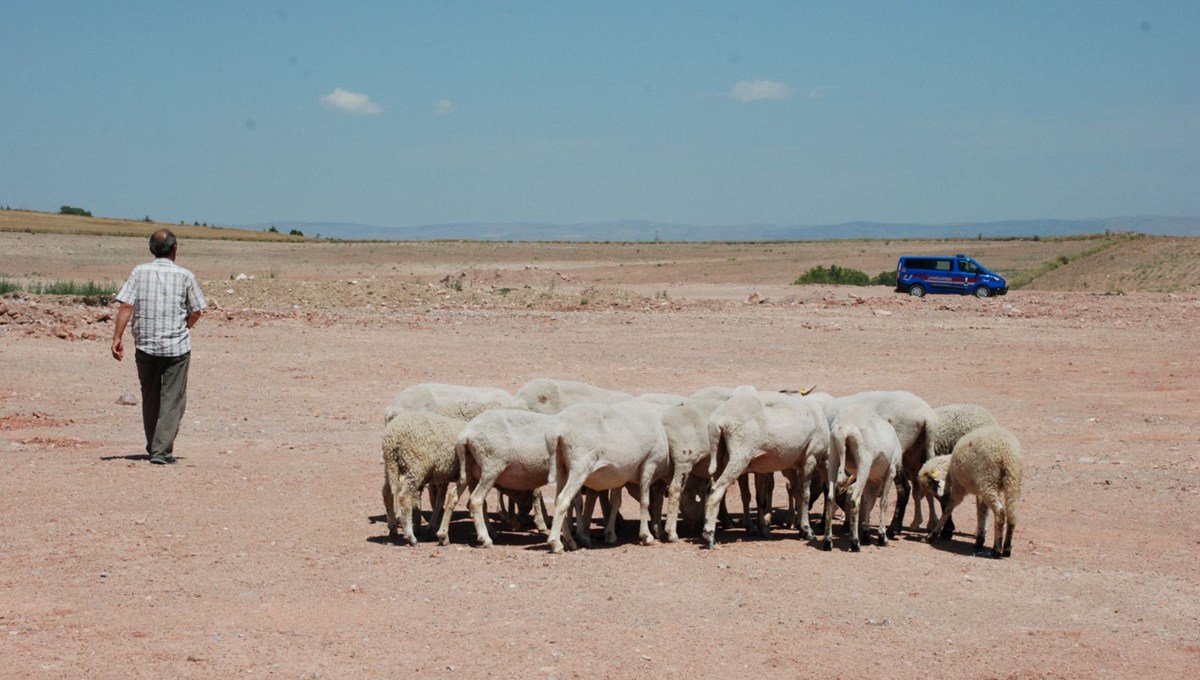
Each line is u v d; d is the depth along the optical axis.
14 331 30.00
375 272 85.75
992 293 56.88
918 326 37.84
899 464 12.38
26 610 9.16
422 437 11.72
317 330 33.59
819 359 29.50
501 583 10.34
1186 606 9.99
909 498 14.98
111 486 13.88
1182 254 74.62
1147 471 16.34
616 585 10.36
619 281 86.69
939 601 10.03
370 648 8.48
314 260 102.25
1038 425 20.62
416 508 13.06
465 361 28.06
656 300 46.34
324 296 43.06
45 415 19.50
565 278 69.44
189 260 92.88
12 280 60.66
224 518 12.59
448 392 13.56
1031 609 9.84
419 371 26.31
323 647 8.48
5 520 12.06
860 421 11.96
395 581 10.32
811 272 75.50
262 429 19.12
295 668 8.03
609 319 38.97
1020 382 25.89
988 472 11.68
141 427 18.81
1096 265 77.44
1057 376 26.86
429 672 8.02
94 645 8.37
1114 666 8.46
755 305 46.22
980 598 10.15
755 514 14.32
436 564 10.97
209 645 8.45
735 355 30.05
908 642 8.89
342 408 21.61
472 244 149.38
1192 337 35.06
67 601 9.45
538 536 12.66
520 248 140.12
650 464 12.09
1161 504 14.20
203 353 28.27
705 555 11.64
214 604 9.48
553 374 26.09
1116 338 34.81
